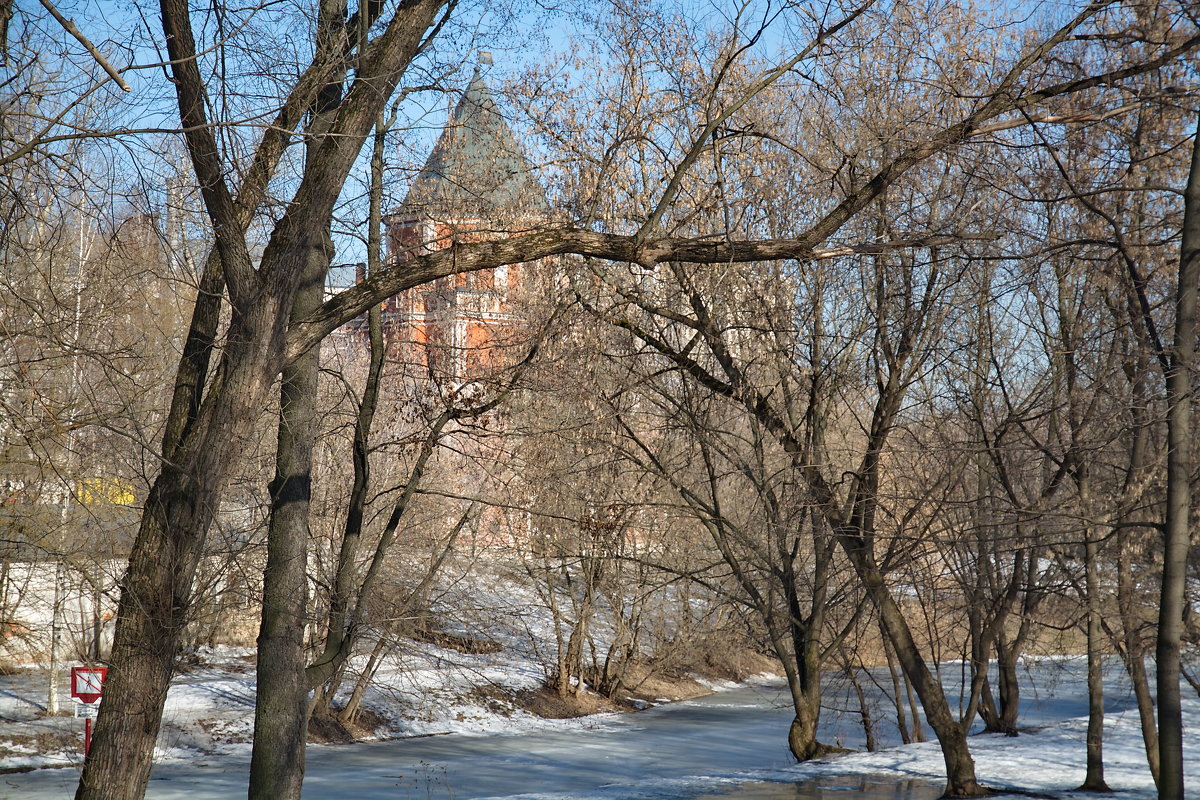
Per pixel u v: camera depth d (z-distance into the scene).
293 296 7.78
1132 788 15.09
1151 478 13.97
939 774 17.17
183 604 7.43
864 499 15.91
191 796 18.64
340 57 8.23
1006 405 17.47
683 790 16.27
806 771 17.88
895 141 13.98
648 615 33.38
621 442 19.61
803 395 18.53
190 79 7.07
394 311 17.30
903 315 15.84
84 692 14.30
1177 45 12.13
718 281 15.88
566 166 16.14
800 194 15.59
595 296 16.48
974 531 16.64
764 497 17.98
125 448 14.70
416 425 16.72
